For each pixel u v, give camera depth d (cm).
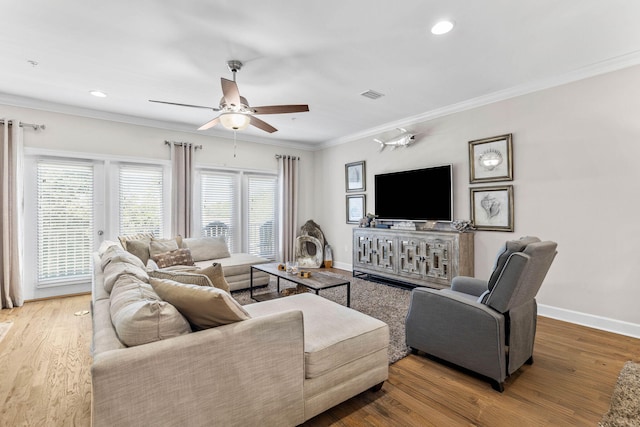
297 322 156
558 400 187
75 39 246
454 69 302
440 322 224
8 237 365
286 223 618
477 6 208
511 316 203
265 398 145
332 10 211
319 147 655
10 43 253
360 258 507
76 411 176
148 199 476
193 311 136
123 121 450
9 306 362
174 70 302
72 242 417
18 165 373
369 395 194
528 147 341
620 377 210
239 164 570
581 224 305
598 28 233
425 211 441
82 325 310
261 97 376
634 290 277
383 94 369
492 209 371
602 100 291
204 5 205
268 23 226
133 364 113
